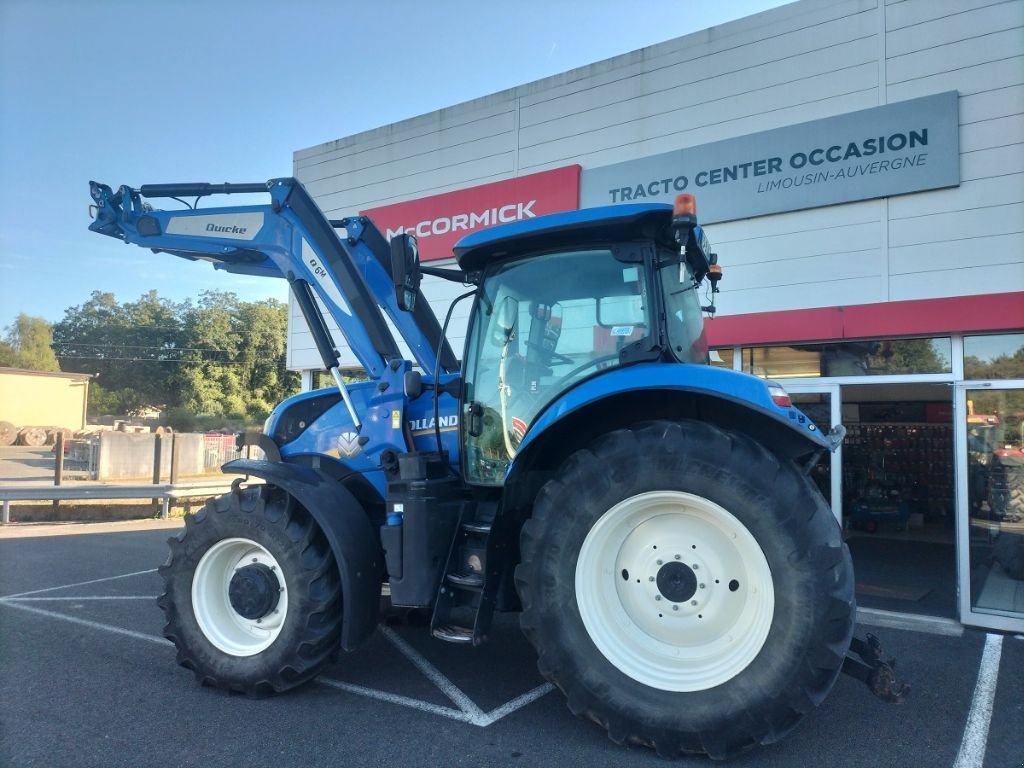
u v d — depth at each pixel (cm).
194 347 4741
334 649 365
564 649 300
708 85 716
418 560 342
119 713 346
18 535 987
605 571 311
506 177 852
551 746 310
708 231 702
